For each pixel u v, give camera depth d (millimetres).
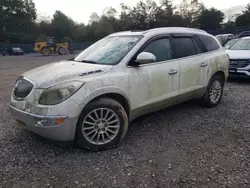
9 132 3727
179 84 4023
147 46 3617
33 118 2777
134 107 3426
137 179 2504
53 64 3666
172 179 2492
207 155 2973
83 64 3422
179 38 4164
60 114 2734
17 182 2469
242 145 3234
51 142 3361
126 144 3320
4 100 5844
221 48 5102
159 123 4109
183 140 3428
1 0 54656
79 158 2939
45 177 2555
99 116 3068
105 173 2619
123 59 3346
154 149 3158
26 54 36156
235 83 7707
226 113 4594
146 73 3500
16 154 3037
